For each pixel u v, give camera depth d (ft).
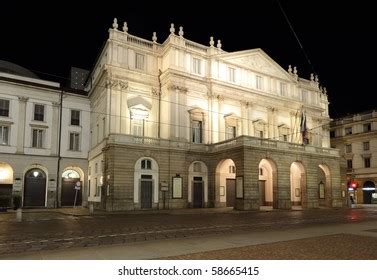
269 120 141.08
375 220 72.74
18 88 122.52
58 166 126.52
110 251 33.86
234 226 60.08
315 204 126.31
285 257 29.43
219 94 127.75
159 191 109.19
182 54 120.88
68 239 44.75
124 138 104.53
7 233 51.60
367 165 187.83
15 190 117.29
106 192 102.94
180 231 52.85
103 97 117.19
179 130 116.67
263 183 133.69
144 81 119.75
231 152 113.19
